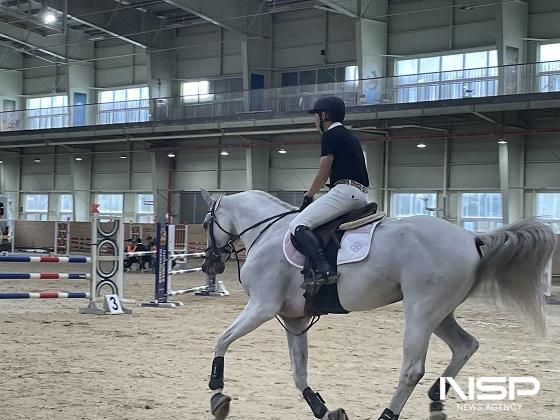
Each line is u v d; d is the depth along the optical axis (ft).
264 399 21.62
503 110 82.79
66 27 111.65
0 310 45.14
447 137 92.89
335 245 18.21
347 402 21.47
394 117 91.50
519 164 90.63
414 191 98.53
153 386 23.18
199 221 120.16
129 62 130.72
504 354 30.60
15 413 19.56
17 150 143.43
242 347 31.17
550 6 89.86
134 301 49.03
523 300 17.39
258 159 111.96
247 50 110.42
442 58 98.02
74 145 131.34
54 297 41.78
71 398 21.38
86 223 119.96
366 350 31.07
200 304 50.21
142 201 128.36
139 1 118.01
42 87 141.69
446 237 17.47
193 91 122.21
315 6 99.19
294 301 18.72
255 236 20.25
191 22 119.96
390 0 101.55
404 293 17.43
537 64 84.99
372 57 100.01
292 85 111.45
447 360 28.66
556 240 17.46
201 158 120.16
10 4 118.93
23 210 143.64
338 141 18.85
